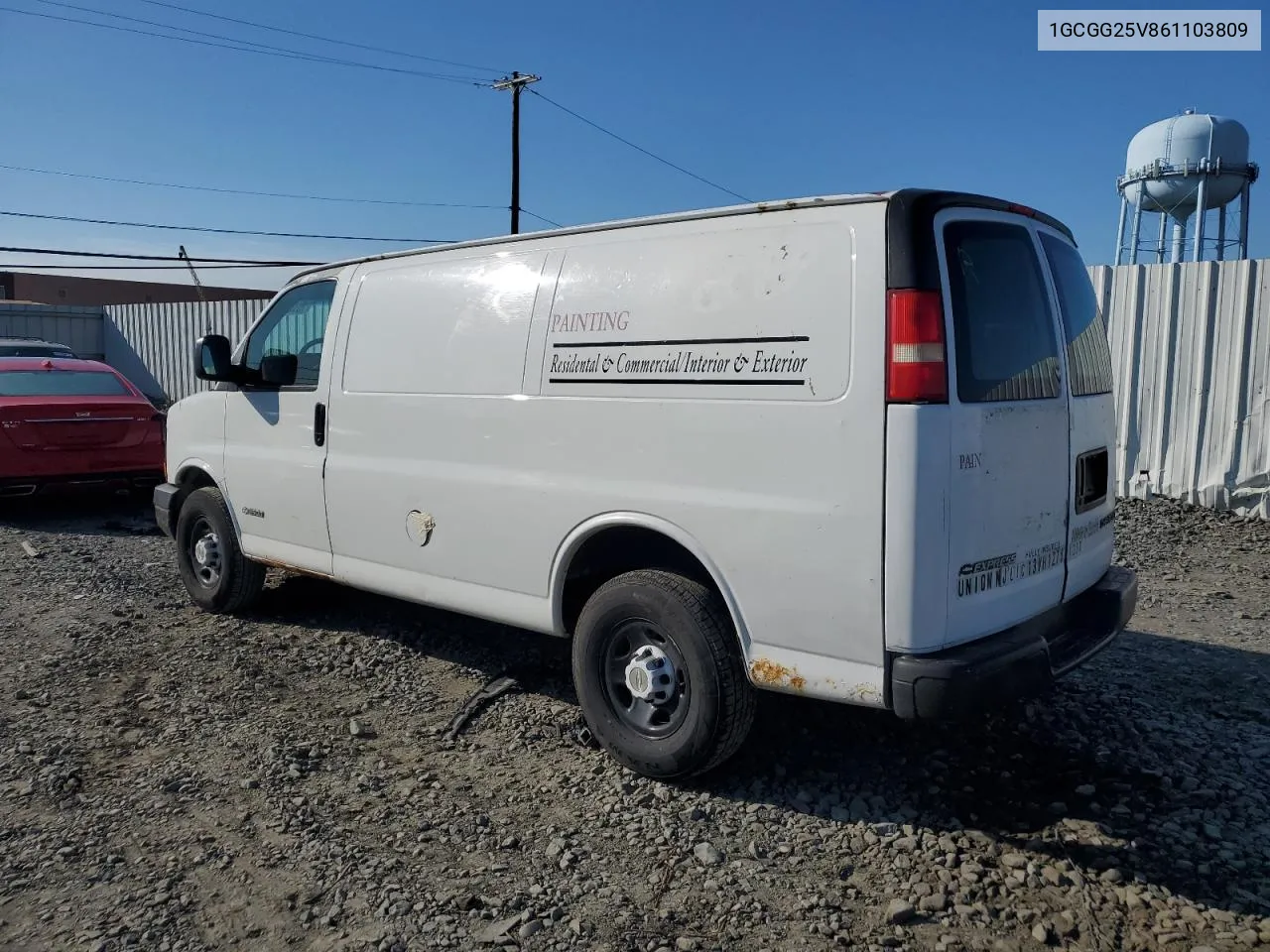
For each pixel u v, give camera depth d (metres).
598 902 3.38
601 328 4.22
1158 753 4.36
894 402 3.40
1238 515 8.92
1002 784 4.11
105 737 4.66
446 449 4.86
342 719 4.89
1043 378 3.95
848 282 3.54
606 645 4.27
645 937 3.20
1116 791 4.04
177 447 6.77
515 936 3.20
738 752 4.40
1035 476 3.86
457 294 4.88
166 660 5.68
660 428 4.01
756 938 3.20
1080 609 4.34
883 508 3.42
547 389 4.41
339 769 4.37
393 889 3.45
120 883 3.49
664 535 4.02
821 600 3.60
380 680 5.37
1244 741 4.52
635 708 4.26
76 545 8.77
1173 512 9.10
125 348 22.73
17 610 6.67
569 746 4.54
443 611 6.51
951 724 4.64
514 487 4.55
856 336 3.49
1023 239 4.02
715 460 3.84
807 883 3.49
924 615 3.42
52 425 9.69
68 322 22.80
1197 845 3.65
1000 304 3.78
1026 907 3.31
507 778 4.26
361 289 5.44
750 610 3.80
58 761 4.39
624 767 4.27
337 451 5.46
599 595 4.25
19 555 8.34
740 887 3.46
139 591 7.11
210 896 3.41
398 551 5.18
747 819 3.89
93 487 10.00
